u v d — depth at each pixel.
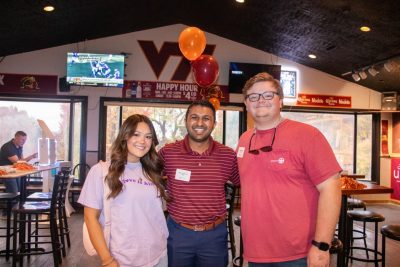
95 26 6.05
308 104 7.28
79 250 4.01
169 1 5.74
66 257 3.78
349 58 6.28
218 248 2.07
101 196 1.73
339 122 7.77
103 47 6.68
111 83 6.43
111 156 1.77
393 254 4.22
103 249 1.66
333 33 5.49
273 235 1.66
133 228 1.71
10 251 3.75
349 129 7.80
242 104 6.97
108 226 1.71
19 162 4.26
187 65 6.82
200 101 2.13
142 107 6.98
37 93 6.55
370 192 3.10
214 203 2.07
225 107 6.91
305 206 1.63
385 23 4.75
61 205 3.82
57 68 6.61
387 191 3.13
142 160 1.85
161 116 7.03
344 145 7.79
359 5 4.46
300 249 1.62
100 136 6.64
